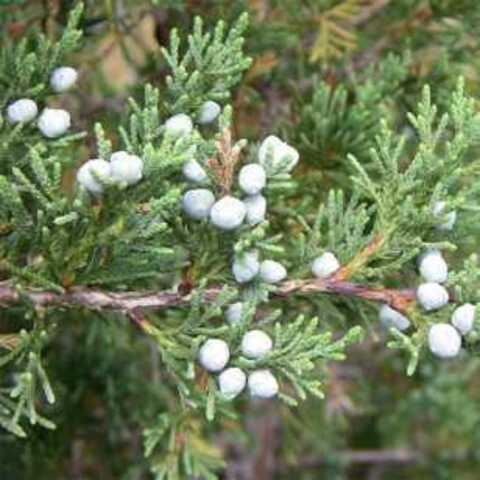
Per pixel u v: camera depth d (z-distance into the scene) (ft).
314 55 1.21
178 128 0.94
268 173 0.91
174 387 1.44
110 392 1.39
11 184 0.89
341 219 0.97
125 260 0.94
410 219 0.95
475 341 0.91
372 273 0.95
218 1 1.15
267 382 0.90
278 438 1.95
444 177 0.94
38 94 0.98
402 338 0.90
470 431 2.11
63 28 1.11
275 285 0.95
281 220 1.10
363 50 1.30
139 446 1.45
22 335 0.93
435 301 0.92
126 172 0.87
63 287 0.94
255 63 1.19
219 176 0.92
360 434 2.20
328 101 1.19
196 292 0.92
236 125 1.21
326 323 1.07
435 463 2.17
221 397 0.90
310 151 1.15
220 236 0.93
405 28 1.29
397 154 0.96
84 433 1.45
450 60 1.25
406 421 2.11
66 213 0.91
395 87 1.20
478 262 1.23
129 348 1.42
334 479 2.12
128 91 1.22
